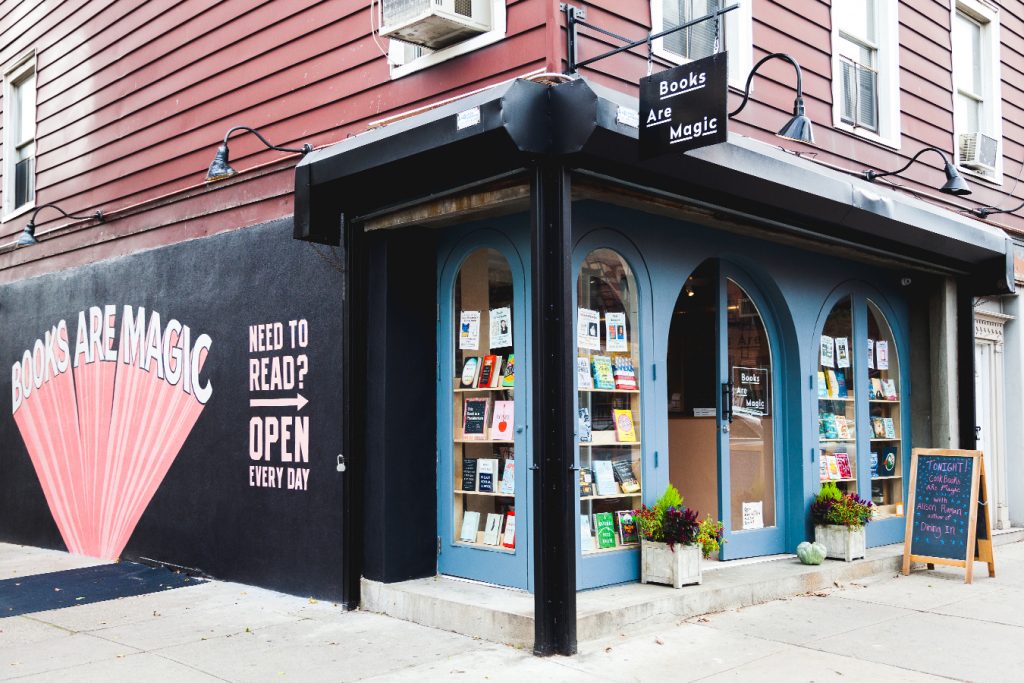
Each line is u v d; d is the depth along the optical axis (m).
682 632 5.92
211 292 8.40
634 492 6.73
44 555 9.87
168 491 8.73
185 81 8.88
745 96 6.00
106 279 9.78
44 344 10.73
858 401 8.76
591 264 6.56
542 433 5.38
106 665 5.42
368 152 5.97
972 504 7.81
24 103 11.69
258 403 7.79
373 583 6.65
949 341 9.28
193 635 6.10
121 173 9.66
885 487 9.16
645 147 5.32
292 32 7.73
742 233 7.50
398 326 6.79
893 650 5.59
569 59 5.73
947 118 9.86
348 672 5.18
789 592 7.08
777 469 8.08
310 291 7.37
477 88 6.09
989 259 9.04
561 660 5.26
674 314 8.09
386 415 6.67
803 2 8.00
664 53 6.49
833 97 8.26
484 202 6.00
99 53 10.10
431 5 5.74
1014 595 7.22
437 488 6.93
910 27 9.38
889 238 7.92
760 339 8.05
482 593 6.25
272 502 7.59
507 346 6.54
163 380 8.91
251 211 8.08
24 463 10.98
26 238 9.62
